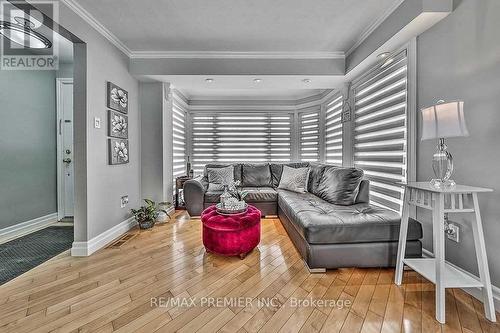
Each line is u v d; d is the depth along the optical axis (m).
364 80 3.16
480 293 1.63
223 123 5.14
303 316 1.49
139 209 3.31
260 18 2.44
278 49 3.12
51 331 1.37
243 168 4.53
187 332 1.36
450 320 1.45
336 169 3.09
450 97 1.88
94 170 2.51
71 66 3.52
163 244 2.66
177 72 3.24
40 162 3.30
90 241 2.43
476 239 1.48
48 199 3.42
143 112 3.55
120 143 2.98
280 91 4.70
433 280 1.53
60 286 1.82
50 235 2.94
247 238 2.29
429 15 1.89
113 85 2.81
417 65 2.21
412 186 1.67
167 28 2.63
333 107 4.21
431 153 2.09
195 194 3.68
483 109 1.64
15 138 2.99
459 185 1.66
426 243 2.14
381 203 2.84
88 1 2.17
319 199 3.11
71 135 3.58
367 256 1.99
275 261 2.24
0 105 2.84
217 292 1.74
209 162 5.15
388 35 2.31
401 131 2.45
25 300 1.65
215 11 2.32
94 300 1.65
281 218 3.45
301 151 5.08
